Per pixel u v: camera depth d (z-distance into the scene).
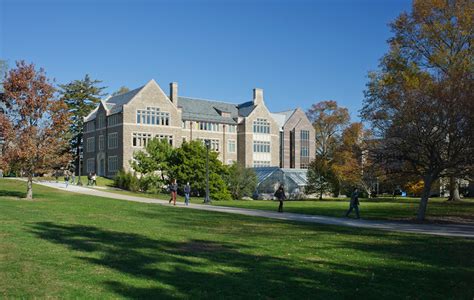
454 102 25.56
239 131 81.38
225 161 79.25
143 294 9.23
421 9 40.34
